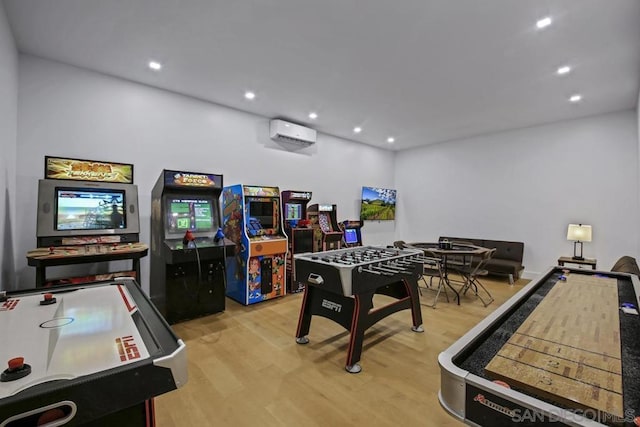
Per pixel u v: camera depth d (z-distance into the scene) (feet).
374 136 21.26
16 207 10.08
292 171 18.56
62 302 5.28
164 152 13.38
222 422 6.10
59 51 10.17
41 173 10.57
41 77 10.59
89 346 3.55
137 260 9.95
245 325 11.18
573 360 3.51
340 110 15.85
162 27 8.82
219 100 14.56
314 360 8.61
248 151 16.34
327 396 6.96
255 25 8.68
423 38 9.24
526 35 9.00
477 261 17.81
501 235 19.95
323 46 9.77
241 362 8.45
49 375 2.87
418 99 14.21
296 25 8.66
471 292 15.92
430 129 19.42
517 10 7.87
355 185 22.74
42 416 2.66
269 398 6.87
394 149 25.43
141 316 4.60
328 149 20.79
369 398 6.90
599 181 16.39
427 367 8.29
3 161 8.34
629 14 7.92
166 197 11.65
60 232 9.23
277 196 15.14
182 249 10.78
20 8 7.95
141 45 9.80
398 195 25.88
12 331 3.99
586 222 16.79
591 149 16.63
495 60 10.51
